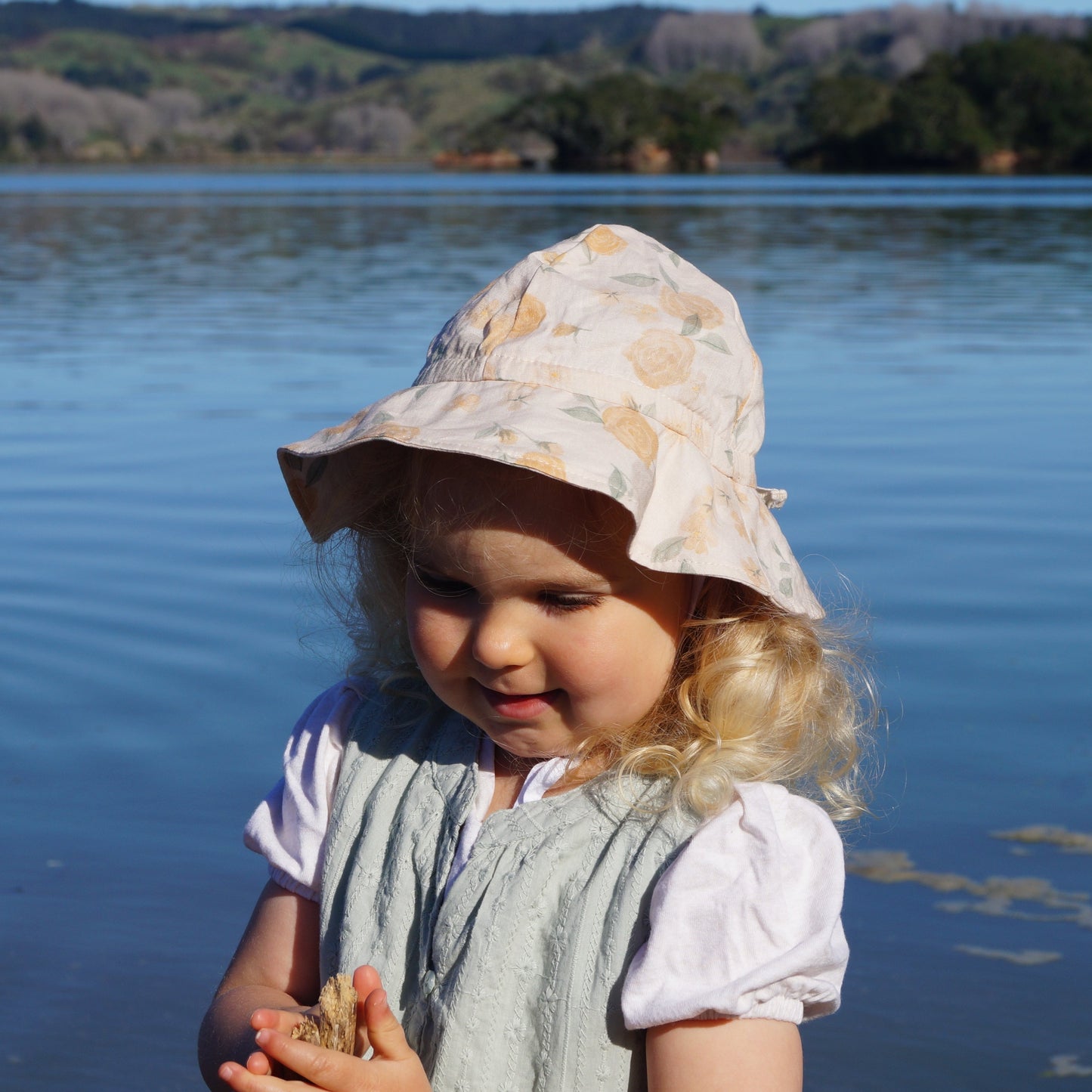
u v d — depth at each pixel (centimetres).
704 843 112
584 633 114
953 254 1878
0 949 233
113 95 15625
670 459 117
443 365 125
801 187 5097
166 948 235
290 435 656
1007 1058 201
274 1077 105
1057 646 366
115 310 1227
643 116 9188
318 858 133
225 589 421
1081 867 253
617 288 123
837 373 836
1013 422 677
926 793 281
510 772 126
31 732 322
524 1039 113
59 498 541
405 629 138
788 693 124
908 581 423
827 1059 201
